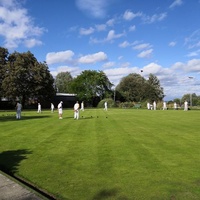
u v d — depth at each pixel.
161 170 7.28
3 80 56.00
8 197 5.15
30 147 10.66
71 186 6.21
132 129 16.08
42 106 70.75
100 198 5.53
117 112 38.72
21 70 56.06
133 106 70.25
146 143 11.22
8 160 8.62
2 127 17.98
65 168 7.63
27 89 58.94
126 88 104.75
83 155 9.14
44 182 6.51
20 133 14.76
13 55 60.91
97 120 23.03
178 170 7.27
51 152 9.69
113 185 6.21
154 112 38.59
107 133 14.35
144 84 100.62
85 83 83.06
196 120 22.77
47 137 13.18
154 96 95.88
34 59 61.84
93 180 6.57
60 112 25.31
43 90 60.75
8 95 56.22
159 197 5.51
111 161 8.28
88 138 12.73
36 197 5.15
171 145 10.75
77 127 17.39
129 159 8.49
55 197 5.65
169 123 19.91
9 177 6.37
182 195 5.59
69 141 11.93
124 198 5.50
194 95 90.06
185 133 14.23
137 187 6.05
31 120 23.89
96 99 86.25
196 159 8.45
